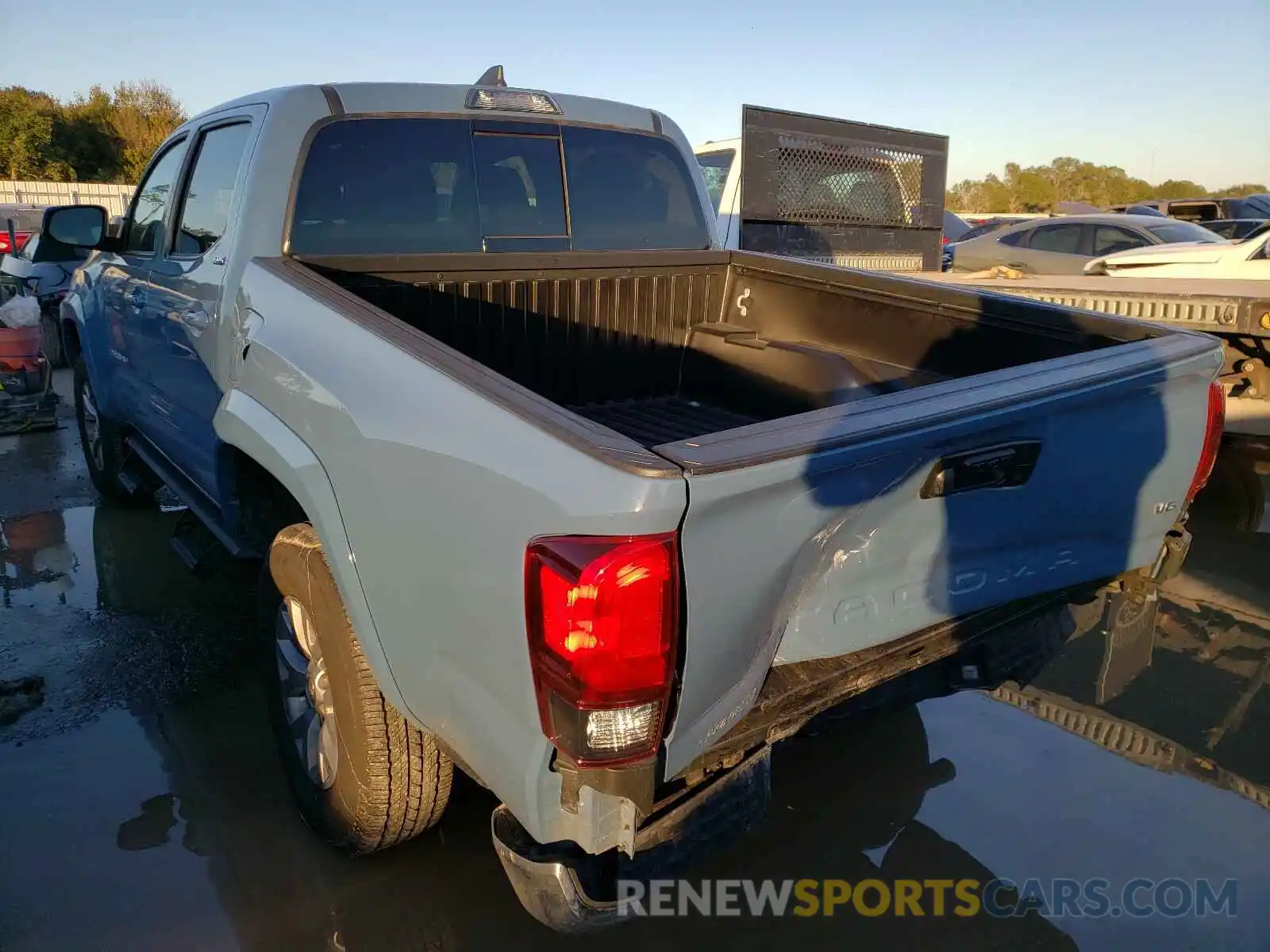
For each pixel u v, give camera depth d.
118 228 4.43
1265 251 6.38
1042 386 2.09
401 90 3.30
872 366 3.50
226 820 2.85
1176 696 3.62
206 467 3.35
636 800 1.66
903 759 3.22
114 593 4.40
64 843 2.72
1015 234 12.08
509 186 3.51
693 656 1.65
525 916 2.50
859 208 7.07
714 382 3.87
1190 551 5.00
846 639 2.03
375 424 2.08
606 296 3.68
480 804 2.95
